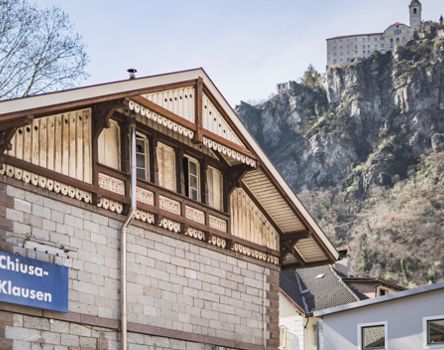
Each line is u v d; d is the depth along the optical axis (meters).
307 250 29.27
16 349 18.77
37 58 32.97
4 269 18.50
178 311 23.78
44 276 19.52
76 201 20.75
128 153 22.47
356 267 155.75
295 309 52.31
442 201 165.12
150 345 22.67
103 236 21.53
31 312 19.20
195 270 24.69
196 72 23.38
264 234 28.14
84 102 19.80
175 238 24.02
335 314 42.09
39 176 19.73
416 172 189.75
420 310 39.75
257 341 26.98
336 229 179.50
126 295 21.92
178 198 24.14
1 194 18.78
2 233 18.70
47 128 20.08
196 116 23.38
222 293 25.72
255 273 27.47
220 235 25.72
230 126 24.95
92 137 21.34
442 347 38.75
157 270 23.19
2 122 17.97
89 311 20.81
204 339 24.64
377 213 170.88
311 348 51.75
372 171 192.12
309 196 196.38
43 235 19.78
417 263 151.75
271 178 26.75
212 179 26.16
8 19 32.47
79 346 20.45
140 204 22.58
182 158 24.88
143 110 21.55
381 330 40.66
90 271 21.00
